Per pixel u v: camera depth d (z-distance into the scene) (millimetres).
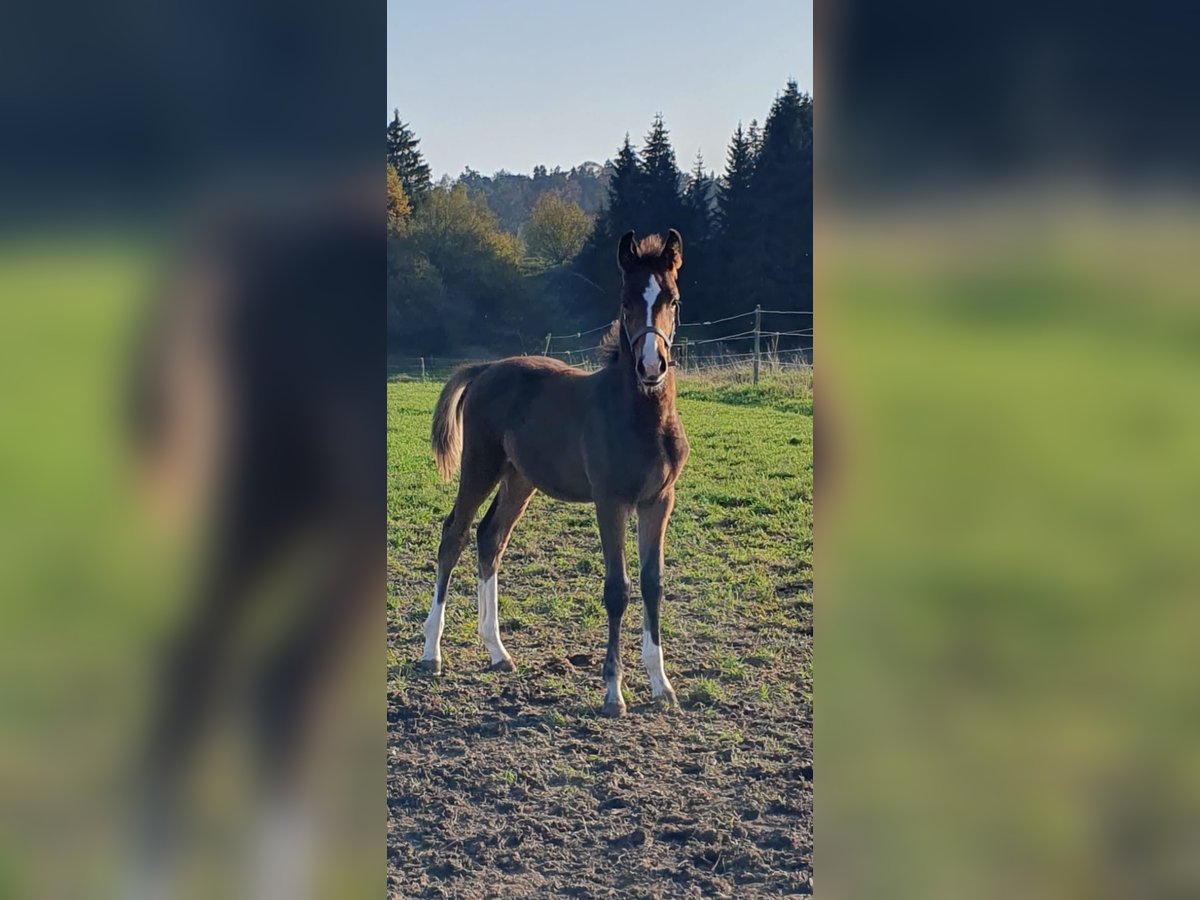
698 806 3896
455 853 3525
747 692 5152
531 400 5688
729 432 12164
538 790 4062
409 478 10688
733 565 7234
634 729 4727
